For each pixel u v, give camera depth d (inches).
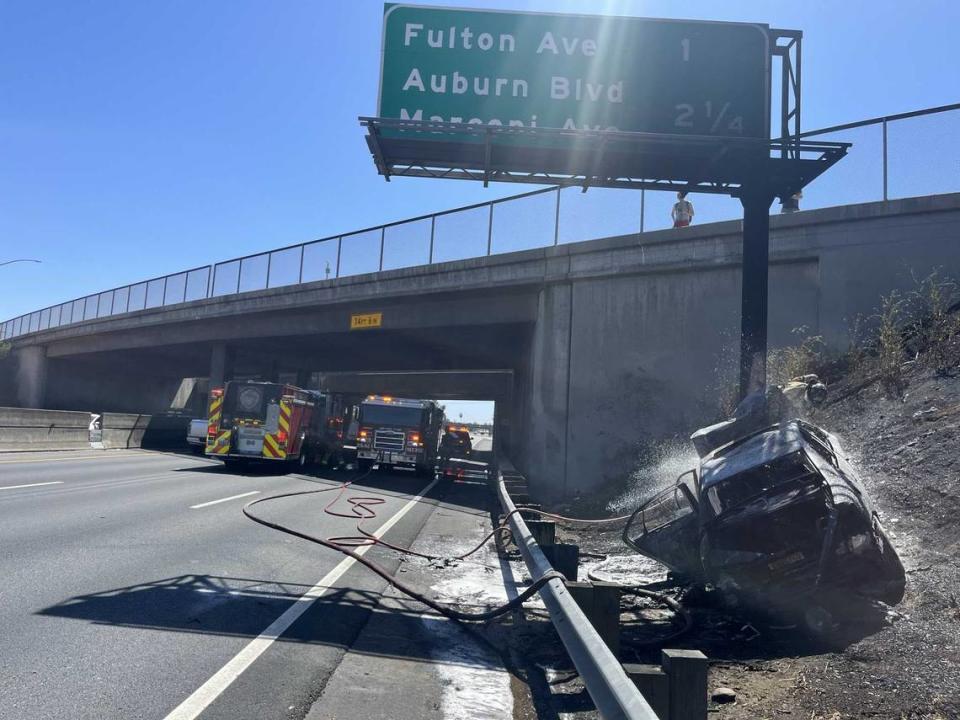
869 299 631.2
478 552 486.3
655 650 276.1
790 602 282.4
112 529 462.0
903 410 472.4
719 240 721.6
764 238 490.6
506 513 516.7
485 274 934.4
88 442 1299.2
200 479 837.2
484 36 518.9
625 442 753.0
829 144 479.5
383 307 1131.3
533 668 260.5
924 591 283.4
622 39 517.0
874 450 441.1
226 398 1020.5
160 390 2466.8
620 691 143.6
